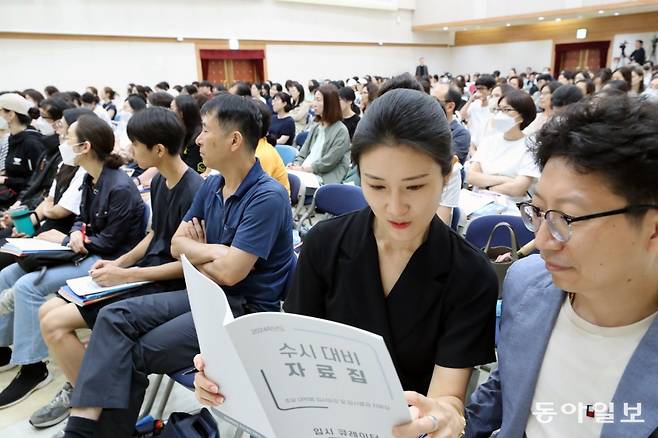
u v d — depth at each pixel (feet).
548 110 12.28
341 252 2.95
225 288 5.17
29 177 11.79
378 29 45.55
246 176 5.15
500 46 49.60
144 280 5.51
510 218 6.25
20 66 28.09
